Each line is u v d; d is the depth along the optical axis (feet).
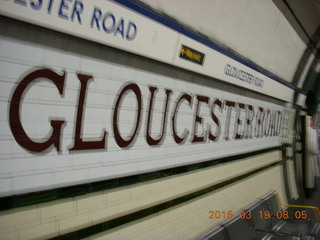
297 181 28.66
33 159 6.73
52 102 7.04
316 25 21.47
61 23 6.84
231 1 12.34
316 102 34.37
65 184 7.40
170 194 11.10
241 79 15.83
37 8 6.31
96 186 8.23
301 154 30.96
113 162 8.71
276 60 20.04
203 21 11.79
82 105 7.73
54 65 7.03
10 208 6.37
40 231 6.90
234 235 14.02
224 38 13.64
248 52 16.20
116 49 8.48
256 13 14.33
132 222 9.42
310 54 24.71
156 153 10.36
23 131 6.52
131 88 9.15
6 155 6.26
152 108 10.05
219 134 14.40
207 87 13.14
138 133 9.55
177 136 11.39
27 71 6.51
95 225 8.20
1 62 6.08
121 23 8.20
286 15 16.83
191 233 12.25
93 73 7.97
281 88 22.41
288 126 26.76
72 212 7.59
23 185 6.56
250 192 18.38
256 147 19.40
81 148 7.77
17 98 6.38
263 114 20.20
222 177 14.89
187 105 11.84
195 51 11.50
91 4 7.28
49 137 7.02
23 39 6.40
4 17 5.99
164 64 10.43
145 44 9.20
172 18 9.99
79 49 7.57
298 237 16.35
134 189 9.46
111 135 8.60
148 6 8.87
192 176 12.41
